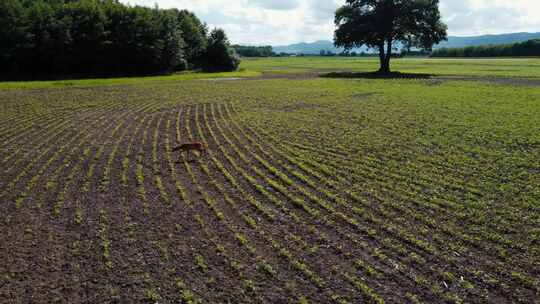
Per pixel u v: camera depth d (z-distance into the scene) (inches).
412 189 572.7
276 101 1419.8
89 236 442.0
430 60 4931.1
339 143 826.8
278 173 643.5
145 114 1195.3
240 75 2746.1
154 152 776.9
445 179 608.1
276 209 514.3
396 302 331.6
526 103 1266.0
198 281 361.7
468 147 774.5
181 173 652.7
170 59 3102.9
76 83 2087.8
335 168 668.7
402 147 786.8
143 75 2893.7
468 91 1612.9
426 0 2768.2
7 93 1653.5
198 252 410.3
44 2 2893.7
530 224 460.1
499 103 1280.8
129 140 874.8
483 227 455.5
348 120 1056.8
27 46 2450.8
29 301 334.6
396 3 2787.9
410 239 430.9
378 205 520.1
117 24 2829.7
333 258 400.2
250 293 345.1
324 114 1149.7
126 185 593.3
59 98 1513.3
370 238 438.6
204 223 474.0
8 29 2399.1
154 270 377.7
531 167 654.5
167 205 524.4
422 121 1023.0
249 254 407.2
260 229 460.4
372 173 637.3
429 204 515.2
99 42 2716.5
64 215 494.0
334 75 2687.0
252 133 935.7
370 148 783.7
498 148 765.3
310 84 2034.9
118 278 364.8
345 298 337.4
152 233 449.7
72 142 850.8
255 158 735.7
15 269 379.9
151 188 584.4
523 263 384.5
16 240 434.6
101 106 1332.4
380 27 2797.7
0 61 2449.6
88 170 663.1
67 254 405.4
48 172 652.7
